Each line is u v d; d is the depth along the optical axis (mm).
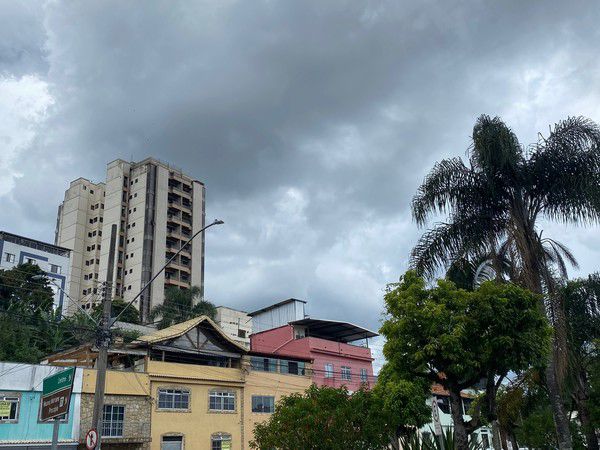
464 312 14922
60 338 42875
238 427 36031
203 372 35594
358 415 16328
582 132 19141
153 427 31812
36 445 26547
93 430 16016
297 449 15938
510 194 19703
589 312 26000
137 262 93312
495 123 19453
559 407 17422
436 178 20203
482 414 15102
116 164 102562
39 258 72500
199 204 105500
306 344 46281
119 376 31234
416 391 15539
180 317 69312
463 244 19781
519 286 16109
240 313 85000
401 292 15828
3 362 27109
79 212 101688
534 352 14312
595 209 18375
